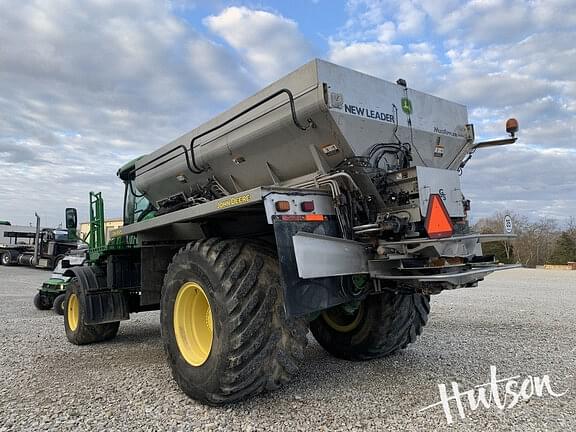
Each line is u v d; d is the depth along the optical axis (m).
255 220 3.64
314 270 2.92
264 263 3.14
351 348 4.30
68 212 6.96
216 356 3.03
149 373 4.11
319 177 3.40
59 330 6.74
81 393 3.51
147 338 6.06
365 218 3.34
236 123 3.88
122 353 5.07
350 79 3.31
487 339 5.27
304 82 3.22
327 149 3.34
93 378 3.96
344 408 3.05
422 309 4.42
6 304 10.56
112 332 5.77
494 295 10.24
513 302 8.90
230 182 4.27
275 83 3.48
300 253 2.88
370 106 3.39
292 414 2.97
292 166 3.65
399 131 3.59
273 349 3.01
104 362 4.60
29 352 5.13
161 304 3.71
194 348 3.43
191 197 4.73
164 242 4.55
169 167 4.86
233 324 2.95
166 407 3.16
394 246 3.13
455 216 3.34
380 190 3.30
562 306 8.25
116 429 2.78
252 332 2.96
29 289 14.27
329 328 4.52
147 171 5.28
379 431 2.67
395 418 2.86
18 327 7.04
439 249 3.02
